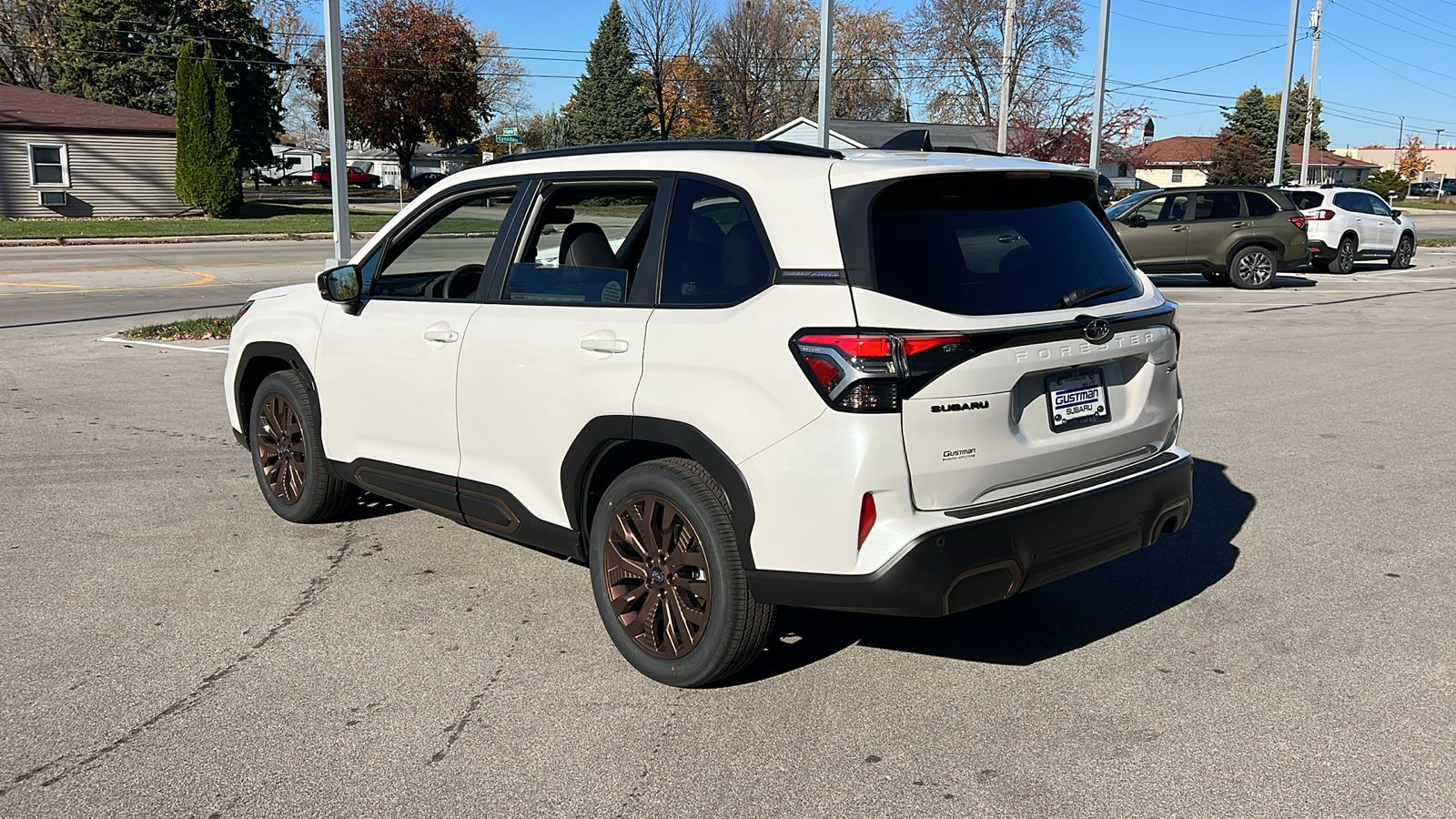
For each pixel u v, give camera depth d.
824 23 15.78
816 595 3.42
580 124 76.94
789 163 3.68
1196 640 4.29
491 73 85.25
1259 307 16.03
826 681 3.94
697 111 78.94
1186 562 5.20
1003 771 3.29
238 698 3.79
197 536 5.57
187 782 3.24
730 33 77.12
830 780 3.25
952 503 3.42
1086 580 4.99
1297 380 9.93
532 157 4.54
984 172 3.61
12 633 4.34
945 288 3.41
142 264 23.95
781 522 3.42
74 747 3.44
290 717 3.65
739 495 3.51
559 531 4.18
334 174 14.42
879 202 3.44
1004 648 4.23
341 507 5.66
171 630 4.38
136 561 5.20
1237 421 8.25
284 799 3.15
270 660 4.10
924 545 3.29
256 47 53.66
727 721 3.62
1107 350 3.73
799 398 3.35
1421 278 21.03
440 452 4.65
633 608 3.99
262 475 5.85
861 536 3.33
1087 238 3.96
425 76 56.47
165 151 39.00
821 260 3.40
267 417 5.77
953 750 3.42
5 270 22.03
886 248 3.38
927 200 3.56
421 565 5.16
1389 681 3.90
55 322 14.15
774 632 3.71
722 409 3.52
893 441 3.28
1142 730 3.55
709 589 3.68
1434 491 6.37
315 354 5.27
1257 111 85.94
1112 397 3.89
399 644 4.25
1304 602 4.68
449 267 5.07
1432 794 3.14
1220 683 3.89
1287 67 35.44
